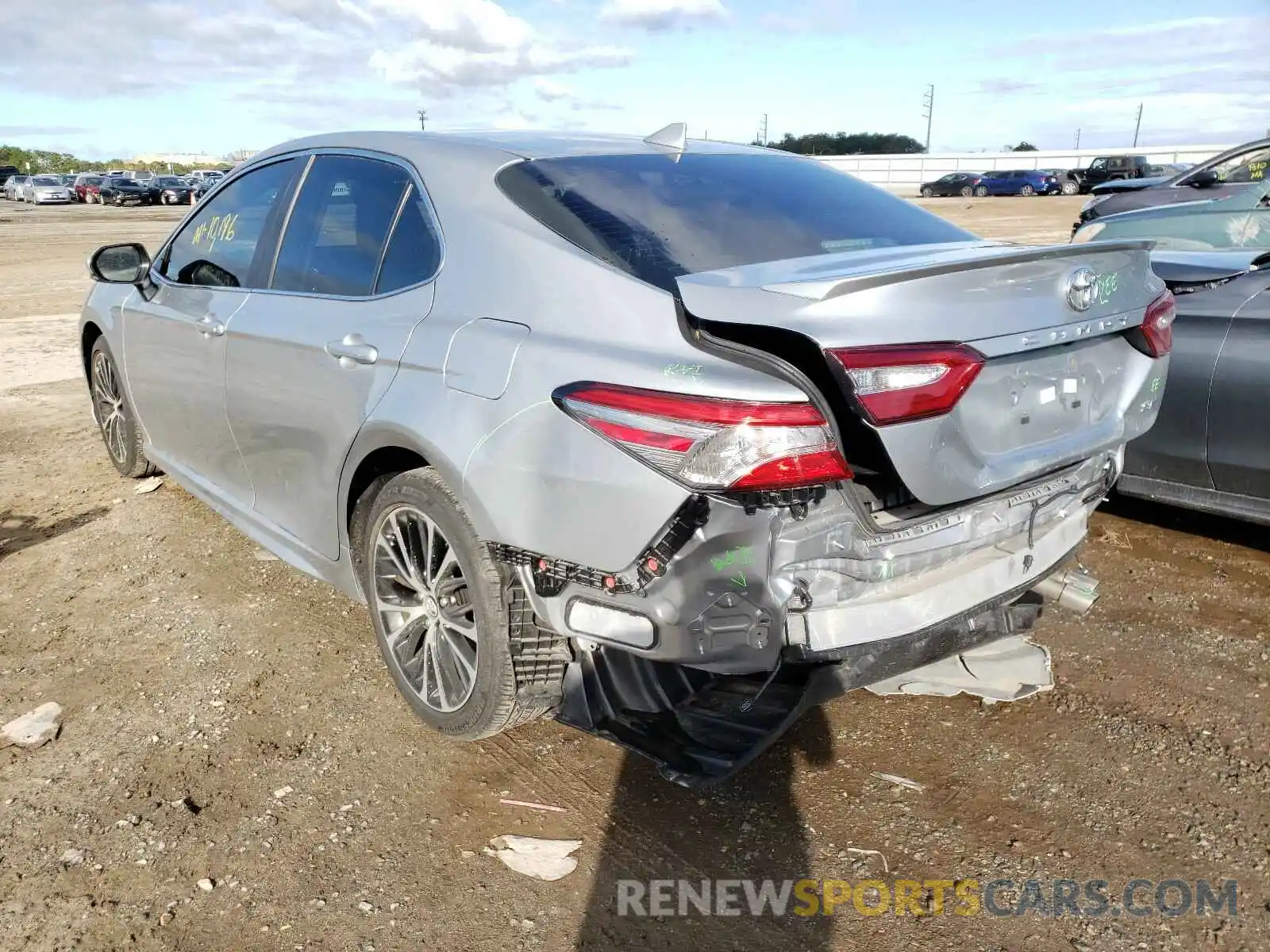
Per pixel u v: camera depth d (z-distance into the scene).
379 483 3.08
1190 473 4.13
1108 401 2.70
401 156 3.17
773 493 2.09
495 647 2.64
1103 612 3.80
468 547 2.63
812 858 2.51
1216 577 4.09
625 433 2.17
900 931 2.28
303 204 3.52
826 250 2.75
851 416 2.24
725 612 2.20
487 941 2.24
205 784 2.78
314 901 2.35
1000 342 2.22
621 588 2.27
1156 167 44.12
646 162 3.09
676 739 2.40
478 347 2.57
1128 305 2.60
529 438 2.37
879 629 2.42
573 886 2.41
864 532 2.34
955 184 48.47
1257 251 4.42
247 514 3.84
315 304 3.25
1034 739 2.99
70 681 3.34
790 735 3.04
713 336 2.23
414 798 2.73
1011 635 2.74
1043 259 2.31
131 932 2.25
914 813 2.67
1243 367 3.90
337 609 3.87
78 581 4.14
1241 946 2.23
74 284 15.39
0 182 69.75
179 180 50.31
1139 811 2.66
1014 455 2.41
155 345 4.25
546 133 3.33
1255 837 2.56
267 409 3.42
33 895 2.36
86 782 2.79
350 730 3.05
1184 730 3.02
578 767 2.89
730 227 2.76
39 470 5.62
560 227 2.64
